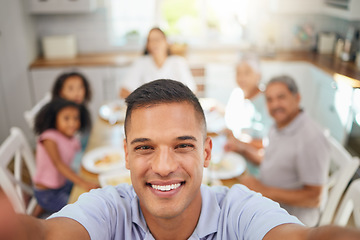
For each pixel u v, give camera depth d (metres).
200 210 0.65
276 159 1.46
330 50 3.28
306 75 2.97
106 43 3.68
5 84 3.15
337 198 1.44
